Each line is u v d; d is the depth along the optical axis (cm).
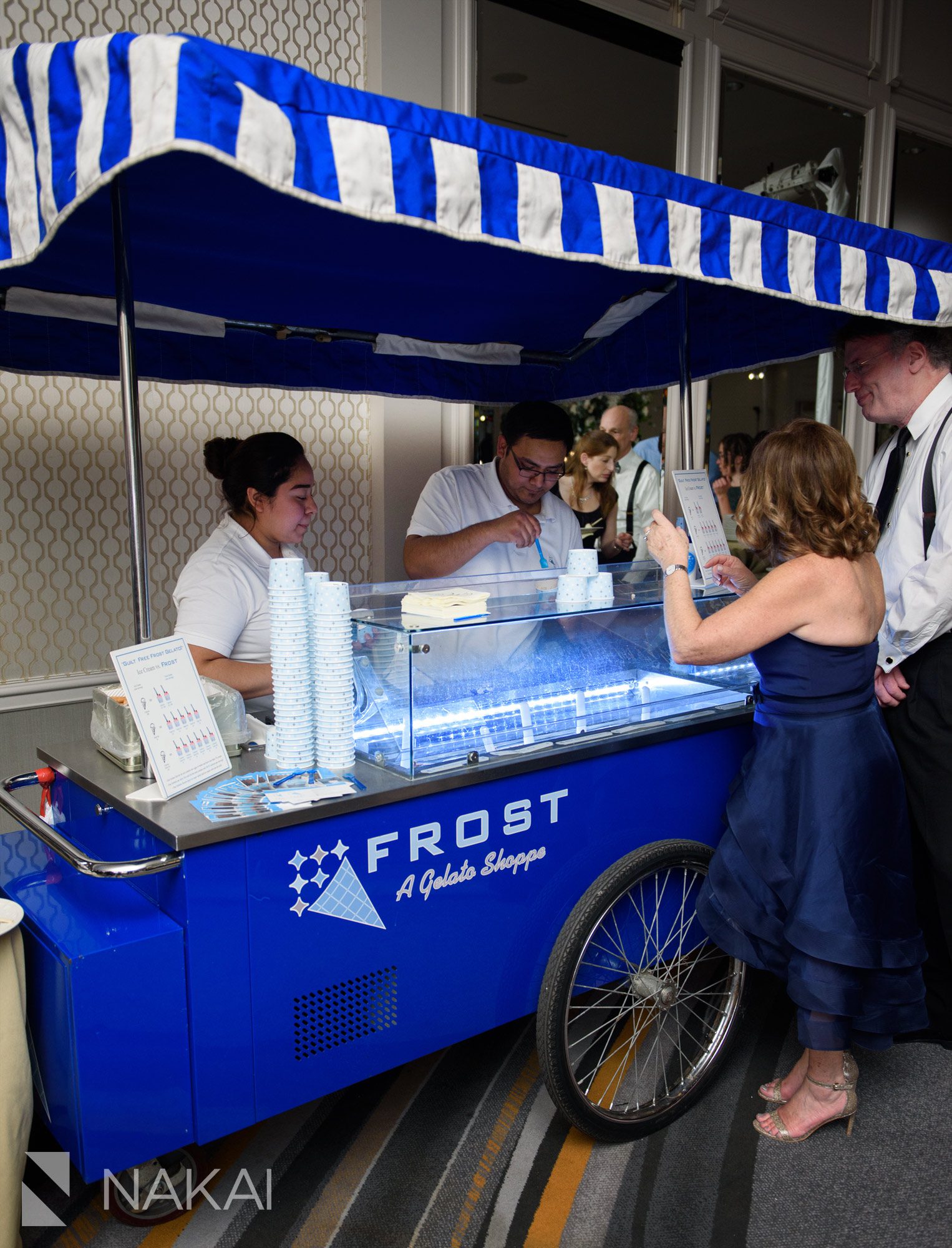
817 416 543
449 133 142
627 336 346
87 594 334
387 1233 178
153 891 159
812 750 192
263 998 158
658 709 220
